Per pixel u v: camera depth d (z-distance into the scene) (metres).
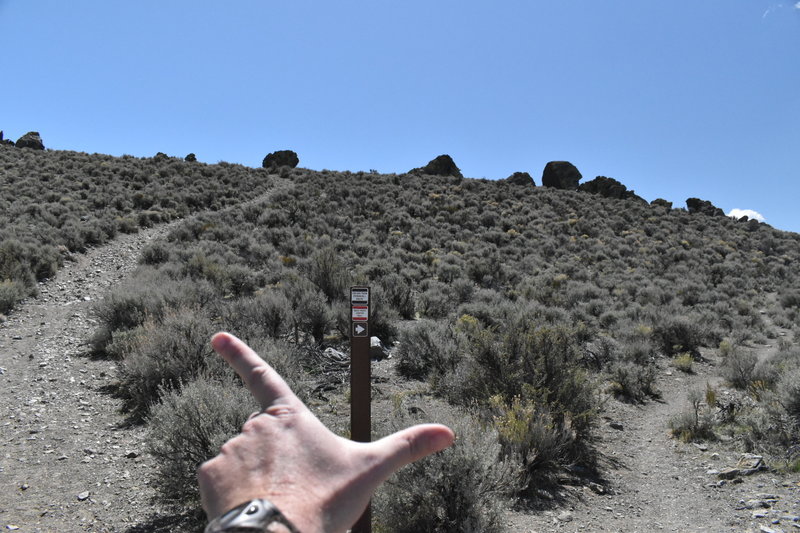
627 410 10.36
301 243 24.66
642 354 14.05
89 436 7.02
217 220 28.02
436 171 52.00
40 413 7.70
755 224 46.56
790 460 7.34
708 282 28.83
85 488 5.70
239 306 11.94
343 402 8.52
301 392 7.96
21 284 14.29
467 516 4.72
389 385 9.84
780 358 13.07
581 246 33.72
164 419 5.42
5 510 5.20
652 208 47.72
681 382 12.82
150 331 9.17
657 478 7.04
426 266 24.81
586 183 54.09
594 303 20.39
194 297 13.20
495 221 36.38
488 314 15.70
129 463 6.31
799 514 5.69
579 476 6.77
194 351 8.16
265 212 30.31
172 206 30.34
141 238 23.80
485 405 7.63
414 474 4.86
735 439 8.48
